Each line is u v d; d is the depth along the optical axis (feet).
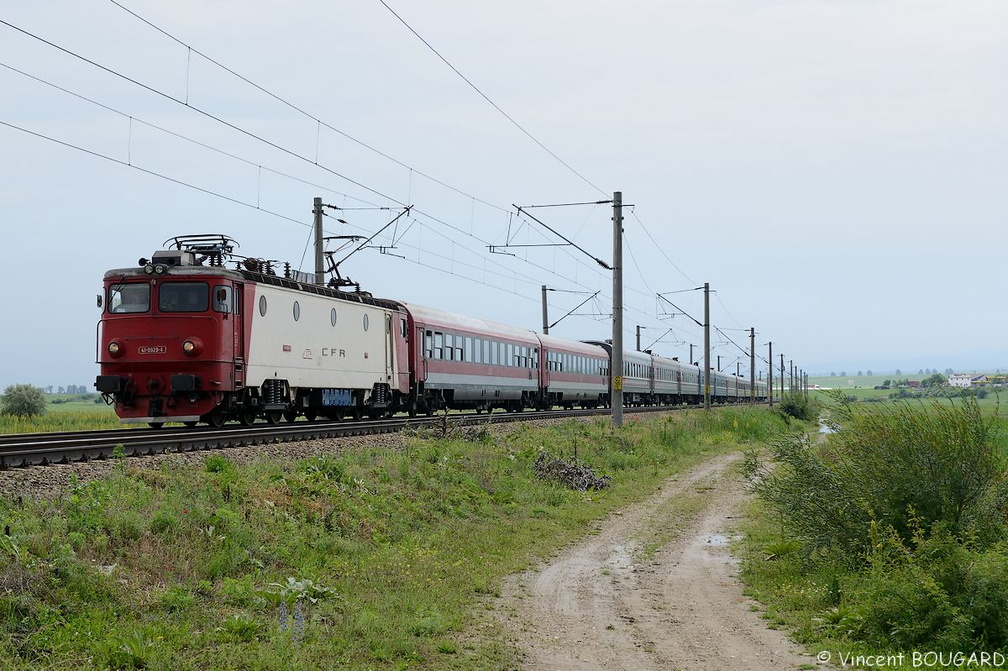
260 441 67.31
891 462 49.37
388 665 34.83
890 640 38.55
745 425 177.27
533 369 160.86
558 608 46.03
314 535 49.93
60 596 33.32
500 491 75.61
